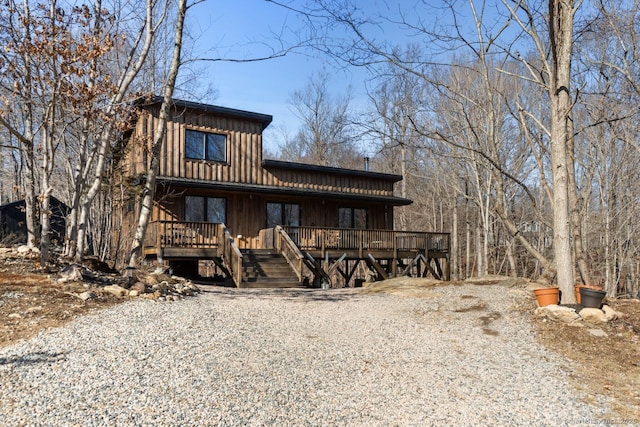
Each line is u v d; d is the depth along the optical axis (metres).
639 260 19.39
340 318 8.64
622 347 6.68
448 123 21.53
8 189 27.48
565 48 8.62
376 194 20.59
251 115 17.16
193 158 16.02
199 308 8.09
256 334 6.73
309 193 17.55
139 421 3.69
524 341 7.15
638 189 17.78
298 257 14.03
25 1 8.60
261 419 3.93
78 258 10.59
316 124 40.03
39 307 6.79
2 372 4.42
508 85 20.73
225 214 16.58
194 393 4.34
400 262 20.09
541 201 22.05
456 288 12.16
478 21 10.08
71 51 8.85
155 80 15.52
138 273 10.39
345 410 4.28
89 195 10.78
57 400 3.94
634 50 10.92
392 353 6.34
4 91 9.78
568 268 8.61
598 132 18.52
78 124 12.02
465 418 4.23
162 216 15.13
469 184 27.58
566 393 5.00
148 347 5.55
